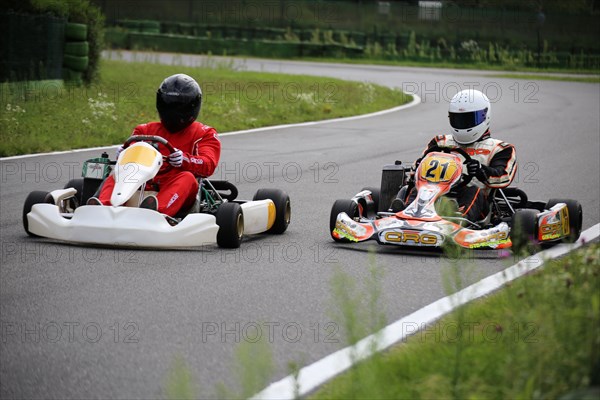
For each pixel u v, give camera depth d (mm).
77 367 13523
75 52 55281
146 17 128875
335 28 136125
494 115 61438
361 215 24609
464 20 137625
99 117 47031
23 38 49656
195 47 112688
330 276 19469
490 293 17859
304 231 25344
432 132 52625
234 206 22094
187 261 20469
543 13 138250
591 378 11383
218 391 12555
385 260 21266
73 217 21031
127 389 12688
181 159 22484
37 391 12586
